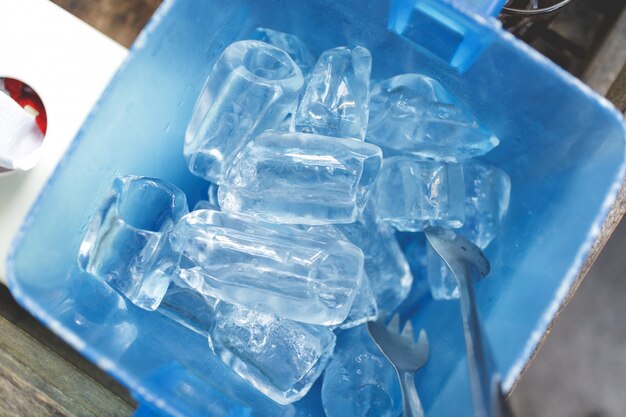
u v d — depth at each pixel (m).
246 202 0.22
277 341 0.22
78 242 0.20
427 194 0.24
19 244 0.18
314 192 0.22
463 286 0.21
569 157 0.21
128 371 0.18
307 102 0.23
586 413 0.45
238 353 0.22
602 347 0.45
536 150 0.23
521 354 0.19
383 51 0.24
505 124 0.23
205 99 0.23
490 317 0.22
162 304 0.23
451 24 0.20
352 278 0.22
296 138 0.22
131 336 0.21
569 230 0.20
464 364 0.21
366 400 0.22
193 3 0.20
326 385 0.23
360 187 0.23
